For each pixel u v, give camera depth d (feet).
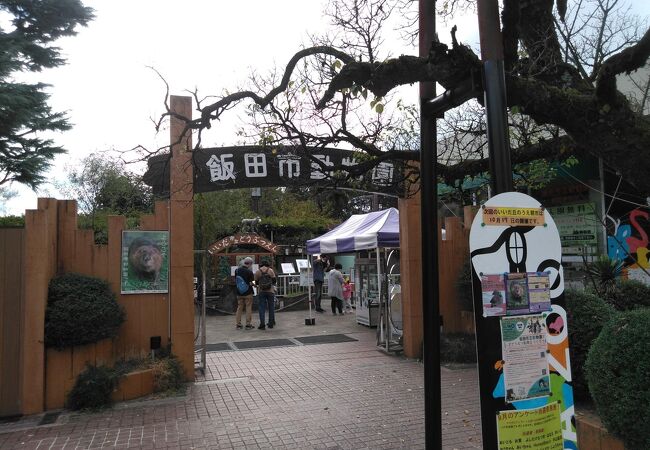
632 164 11.27
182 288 23.68
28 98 62.49
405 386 22.56
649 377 9.51
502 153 8.92
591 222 30.25
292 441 16.29
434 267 10.68
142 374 21.43
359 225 37.81
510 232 8.30
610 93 10.85
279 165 23.91
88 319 20.15
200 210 57.57
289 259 86.79
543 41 13.88
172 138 23.88
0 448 16.12
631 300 20.65
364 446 15.78
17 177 65.31
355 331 39.32
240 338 37.11
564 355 8.41
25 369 19.57
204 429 17.53
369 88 11.30
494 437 7.82
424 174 11.01
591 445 12.03
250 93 14.52
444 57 10.03
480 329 7.95
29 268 19.92
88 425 18.12
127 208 51.55
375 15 15.07
